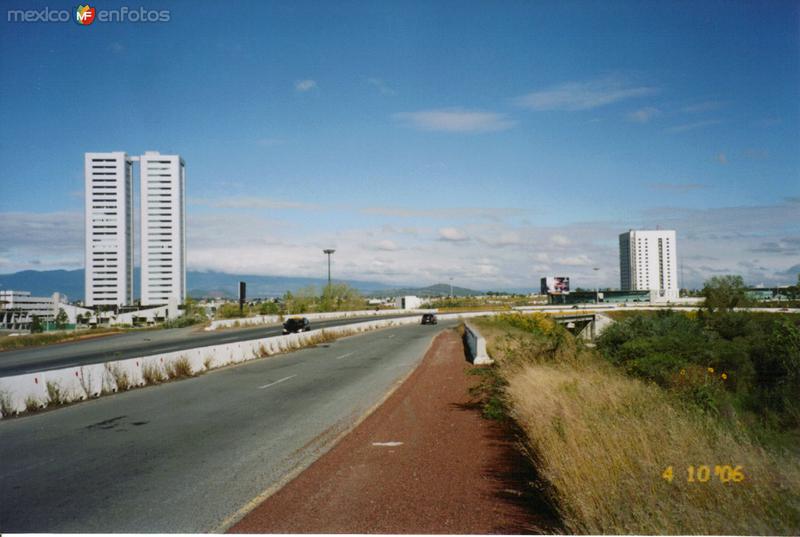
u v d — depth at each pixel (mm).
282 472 7742
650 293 141375
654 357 17344
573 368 14789
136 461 8461
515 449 8633
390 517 5840
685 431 6789
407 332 50469
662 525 4578
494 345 24516
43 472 7891
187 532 5582
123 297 142875
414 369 21391
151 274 148875
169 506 6371
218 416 12305
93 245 142000
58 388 14422
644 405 8680
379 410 12703
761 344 19359
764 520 4641
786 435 9219
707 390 11219
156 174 148500
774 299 86750
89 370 15797
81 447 9469
